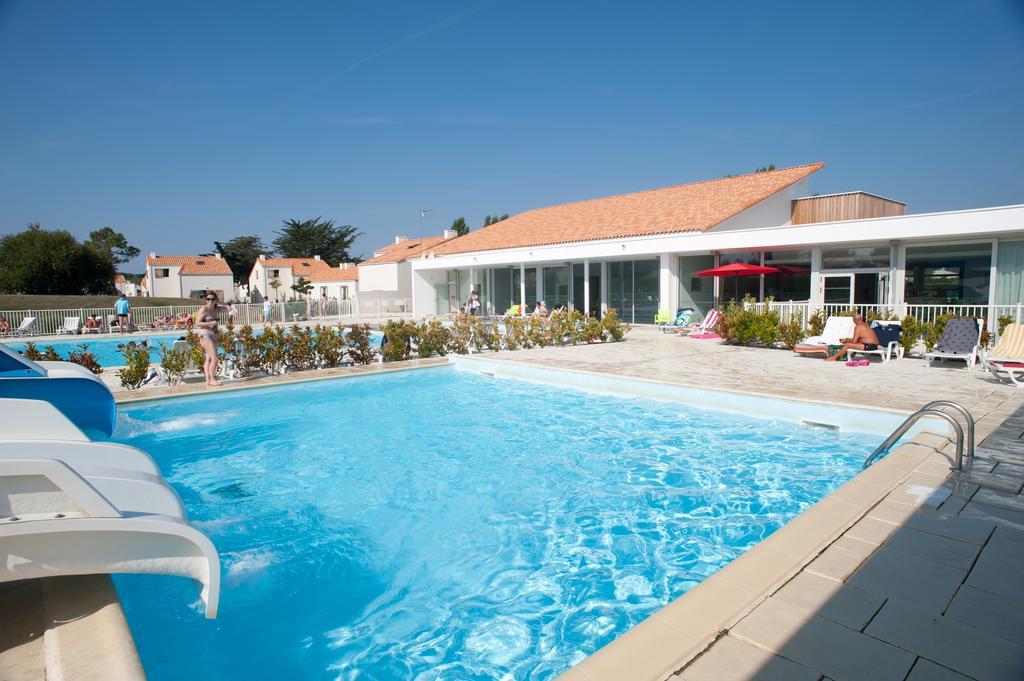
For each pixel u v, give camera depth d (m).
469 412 9.83
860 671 2.50
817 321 14.68
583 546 5.10
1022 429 6.38
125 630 2.76
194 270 61.47
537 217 34.44
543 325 16.78
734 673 2.50
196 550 3.09
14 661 2.53
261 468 7.22
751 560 3.49
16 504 2.71
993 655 2.60
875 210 22.66
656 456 7.32
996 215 14.62
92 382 5.12
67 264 46.88
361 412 9.93
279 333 13.00
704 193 26.38
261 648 3.84
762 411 8.80
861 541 3.75
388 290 42.16
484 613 4.18
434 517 5.77
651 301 23.92
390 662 3.69
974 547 3.65
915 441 5.96
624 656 2.61
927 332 12.62
